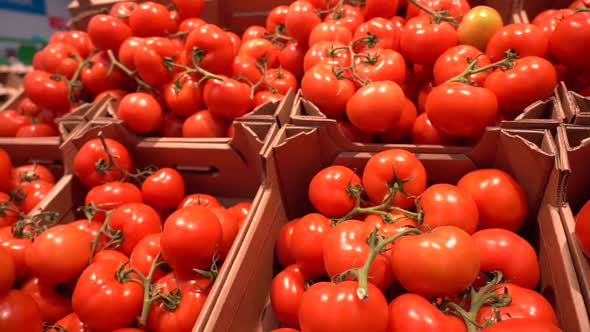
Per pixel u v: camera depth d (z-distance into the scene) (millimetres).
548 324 248
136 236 425
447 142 442
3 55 2307
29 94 630
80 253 387
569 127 376
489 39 475
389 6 571
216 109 510
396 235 287
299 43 593
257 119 460
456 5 546
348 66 482
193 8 647
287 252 417
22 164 632
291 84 577
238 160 499
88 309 336
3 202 482
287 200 468
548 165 355
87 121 560
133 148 531
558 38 425
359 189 400
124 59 557
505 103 417
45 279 378
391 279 312
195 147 498
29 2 2428
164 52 544
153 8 586
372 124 417
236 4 734
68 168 540
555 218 346
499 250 335
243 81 557
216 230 360
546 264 352
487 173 391
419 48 483
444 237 286
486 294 285
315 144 440
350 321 253
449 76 448
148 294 349
